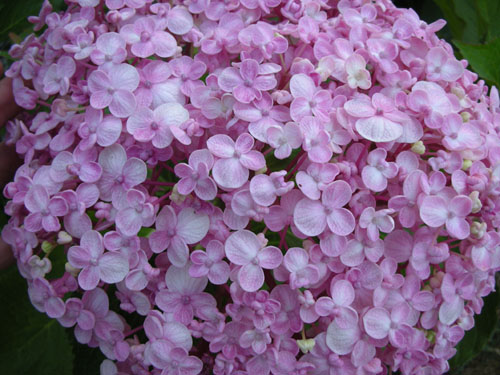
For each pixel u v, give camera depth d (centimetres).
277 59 18
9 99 21
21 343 23
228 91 16
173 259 16
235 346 16
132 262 16
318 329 17
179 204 16
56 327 23
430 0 38
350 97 17
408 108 17
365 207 16
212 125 16
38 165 18
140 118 16
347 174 16
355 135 16
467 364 36
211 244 15
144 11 19
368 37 19
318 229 15
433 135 17
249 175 17
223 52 18
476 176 17
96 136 16
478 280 18
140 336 21
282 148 16
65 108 18
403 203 16
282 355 16
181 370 16
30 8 28
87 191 16
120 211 16
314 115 16
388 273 16
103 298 17
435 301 17
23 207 18
